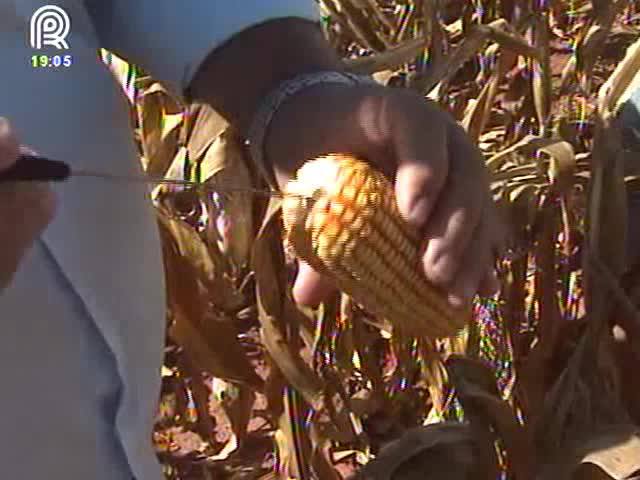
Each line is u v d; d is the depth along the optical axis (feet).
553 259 2.83
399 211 1.67
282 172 1.77
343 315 3.20
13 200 1.38
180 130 3.30
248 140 1.83
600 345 2.68
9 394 1.72
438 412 3.34
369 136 1.66
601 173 2.62
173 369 3.87
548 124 3.47
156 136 3.30
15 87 1.70
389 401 3.53
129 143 1.92
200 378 3.69
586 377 2.66
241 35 1.78
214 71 1.82
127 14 1.86
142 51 1.89
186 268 3.08
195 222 3.79
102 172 1.82
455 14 4.55
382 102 1.64
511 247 2.87
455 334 1.83
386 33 4.14
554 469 2.48
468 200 1.63
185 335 3.13
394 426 3.54
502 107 3.97
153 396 2.00
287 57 1.79
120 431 1.86
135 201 1.91
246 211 2.97
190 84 1.85
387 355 3.93
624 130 3.00
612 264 2.65
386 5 4.73
